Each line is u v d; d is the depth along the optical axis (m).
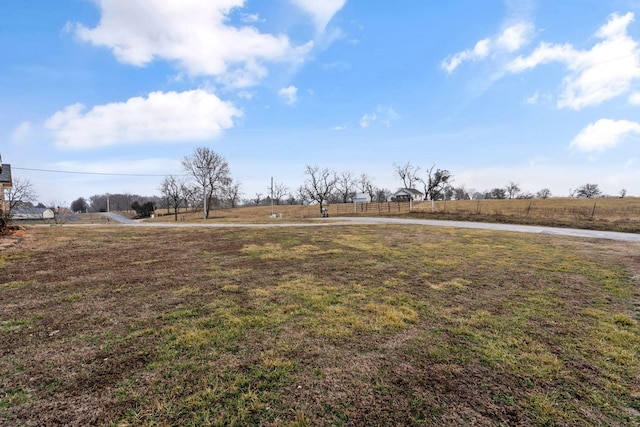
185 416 1.96
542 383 2.35
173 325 3.37
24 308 3.90
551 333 3.22
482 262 6.81
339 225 17.06
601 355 2.77
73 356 2.70
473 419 1.96
